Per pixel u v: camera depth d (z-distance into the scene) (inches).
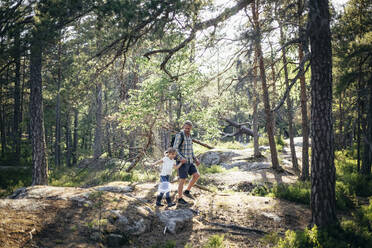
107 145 498.9
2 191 422.9
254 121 613.9
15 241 137.9
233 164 581.0
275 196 306.0
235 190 372.5
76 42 439.5
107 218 179.6
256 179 421.4
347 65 390.6
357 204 277.6
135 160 486.0
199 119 534.3
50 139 1162.6
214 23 250.8
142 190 283.7
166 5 224.8
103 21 245.9
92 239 158.2
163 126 520.7
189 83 469.4
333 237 196.1
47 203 188.4
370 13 377.1
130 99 497.0
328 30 209.0
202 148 800.3
